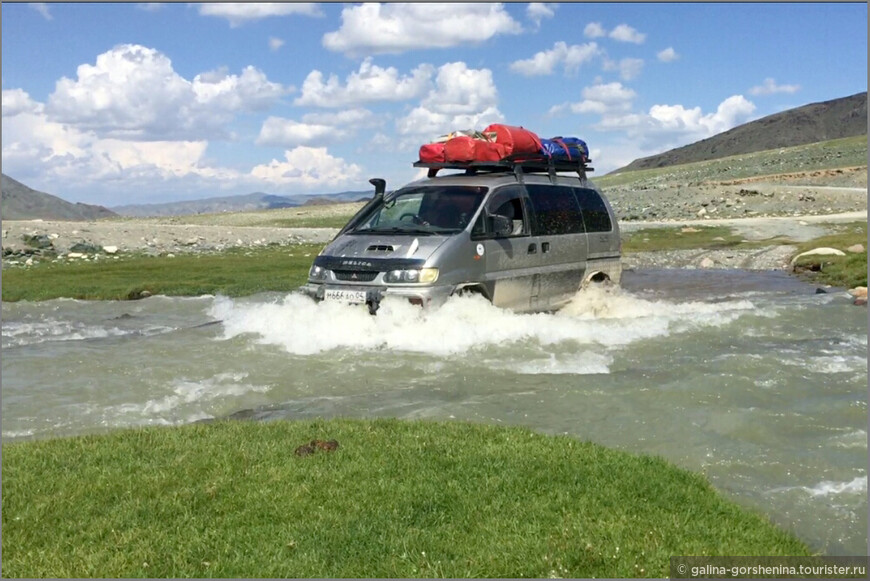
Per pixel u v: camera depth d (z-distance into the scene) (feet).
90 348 31.53
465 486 15.78
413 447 18.08
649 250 75.51
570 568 12.69
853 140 338.75
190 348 30.48
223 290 49.65
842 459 18.04
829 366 26.25
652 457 17.79
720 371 25.43
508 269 32.55
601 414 21.54
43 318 40.27
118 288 50.34
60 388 25.45
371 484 15.96
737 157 370.73
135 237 90.33
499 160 34.27
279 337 30.99
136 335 34.99
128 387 25.54
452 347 28.99
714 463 17.93
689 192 174.40
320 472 16.62
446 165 35.32
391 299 29.37
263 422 20.84
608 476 16.25
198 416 22.76
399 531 13.98
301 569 12.78
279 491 15.70
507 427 19.95
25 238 78.84
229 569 12.82
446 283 29.68
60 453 18.21
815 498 16.01
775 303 40.16
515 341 30.09
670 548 13.21
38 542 13.87
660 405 22.21
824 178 205.46
